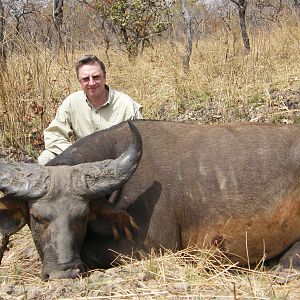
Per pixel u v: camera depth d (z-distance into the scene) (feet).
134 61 22.72
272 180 9.30
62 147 11.74
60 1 25.07
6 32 17.83
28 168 8.59
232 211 9.25
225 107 17.19
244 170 9.36
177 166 9.45
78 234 8.35
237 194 9.27
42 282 8.16
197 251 9.34
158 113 17.99
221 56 21.04
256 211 9.24
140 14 26.09
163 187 9.32
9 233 8.82
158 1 26.35
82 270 8.21
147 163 9.45
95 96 11.59
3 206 8.68
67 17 23.12
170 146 9.62
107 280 8.09
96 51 23.56
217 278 8.40
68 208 8.30
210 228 9.32
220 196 9.29
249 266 9.29
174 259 8.79
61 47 20.13
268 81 18.72
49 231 8.21
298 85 18.12
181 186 9.35
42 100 16.67
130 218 8.91
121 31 26.32
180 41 26.37
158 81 20.22
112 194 9.25
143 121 9.93
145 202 9.20
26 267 9.73
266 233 9.30
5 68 16.69
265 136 9.62
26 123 16.44
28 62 17.37
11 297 7.83
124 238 9.04
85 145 9.54
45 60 17.46
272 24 26.14
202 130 9.86
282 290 8.11
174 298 7.56
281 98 17.16
